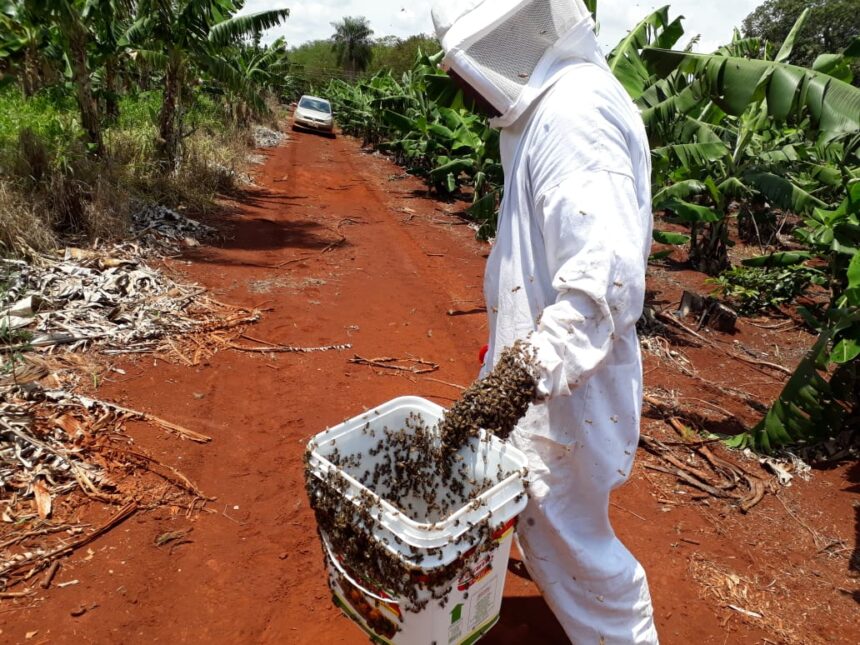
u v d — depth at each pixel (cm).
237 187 1097
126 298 521
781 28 2947
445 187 1379
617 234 169
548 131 181
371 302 631
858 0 2695
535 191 186
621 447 202
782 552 341
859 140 649
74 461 321
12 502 291
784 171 966
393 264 778
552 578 208
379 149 2078
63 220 624
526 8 181
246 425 386
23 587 250
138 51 920
